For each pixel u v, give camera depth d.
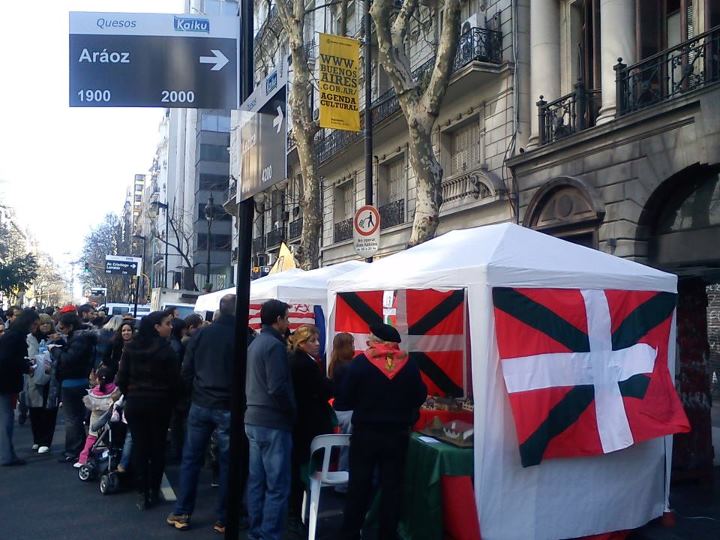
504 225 5.50
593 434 4.87
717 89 9.48
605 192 11.70
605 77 12.05
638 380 5.12
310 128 13.94
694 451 6.58
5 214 48.12
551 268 4.98
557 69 13.84
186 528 5.47
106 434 7.11
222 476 5.40
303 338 5.25
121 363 6.02
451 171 17.03
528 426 4.61
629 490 5.16
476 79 14.89
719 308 11.96
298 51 13.64
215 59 5.28
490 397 4.68
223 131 56.16
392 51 9.93
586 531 4.96
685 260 10.55
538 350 4.78
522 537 4.70
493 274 4.75
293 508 5.48
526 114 14.32
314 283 9.46
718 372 11.92
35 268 40.69
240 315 4.34
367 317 7.17
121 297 72.00
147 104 5.22
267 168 3.79
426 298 7.11
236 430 4.30
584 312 5.00
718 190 10.09
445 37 9.56
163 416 6.09
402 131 18.94
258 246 33.00
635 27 11.88
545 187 12.88
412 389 4.68
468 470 4.64
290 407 4.66
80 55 5.17
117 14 5.22
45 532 5.41
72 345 8.04
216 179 55.94
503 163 14.51
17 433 10.20
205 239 55.50
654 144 10.70
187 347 5.57
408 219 18.70
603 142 11.69
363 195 22.17
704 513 5.73
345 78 12.18
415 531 4.78
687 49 10.33
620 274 5.26
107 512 5.97
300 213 27.44
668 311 5.46
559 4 13.97
